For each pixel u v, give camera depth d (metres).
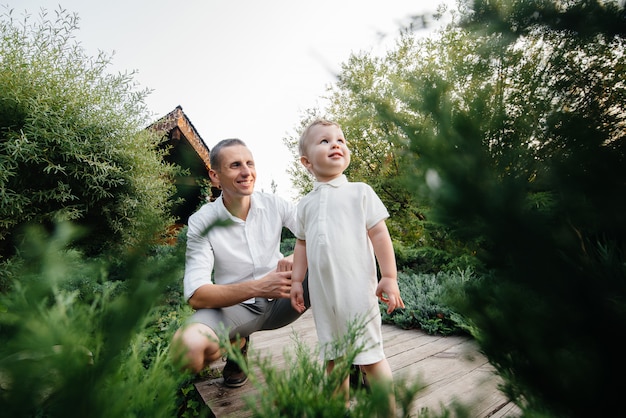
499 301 0.34
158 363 0.40
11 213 3.50
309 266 1.67
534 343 0.32
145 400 0.35
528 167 0.31
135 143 5.07
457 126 0.31
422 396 1.69
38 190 4.07
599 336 0.29
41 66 4.39
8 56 4.14
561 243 0.30
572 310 0.30
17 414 0.23
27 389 0.23
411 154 0.33
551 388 0.31
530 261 0.30
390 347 2.69
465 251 0.37
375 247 1.58
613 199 0.28
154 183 4.91
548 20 0.33
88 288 0.28
